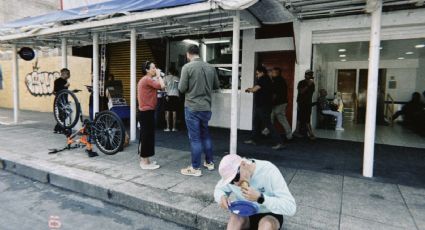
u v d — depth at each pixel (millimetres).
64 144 6191
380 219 3020
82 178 4188
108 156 5328
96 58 6715
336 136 7590
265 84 5805
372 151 4266
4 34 7453
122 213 3537
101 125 5383
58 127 7297
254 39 7957
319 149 6016
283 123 6707
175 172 4477
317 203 3383
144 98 4500
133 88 6324
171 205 3352
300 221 2961
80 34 7004
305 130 7074
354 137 7484
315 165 4875
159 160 5090
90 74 10734
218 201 2480
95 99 6770
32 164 4816
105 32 6727
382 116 11719
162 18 5398
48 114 11352
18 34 7074
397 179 4219
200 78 4207
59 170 4535
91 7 5938
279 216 2412
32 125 8570
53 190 4250
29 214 3475
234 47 4613
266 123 5910
